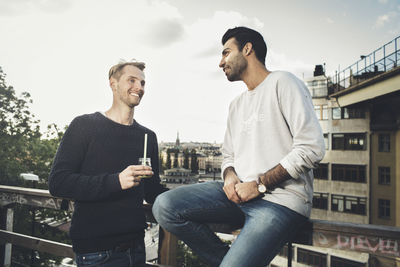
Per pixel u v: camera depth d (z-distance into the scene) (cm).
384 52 1475
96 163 126
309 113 99
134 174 112
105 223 120
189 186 127
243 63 122
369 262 1645
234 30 125
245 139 121
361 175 1984
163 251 146
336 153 2103
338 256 1753
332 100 2127
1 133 1881
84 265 118
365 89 1672
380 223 1884
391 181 1855
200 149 16775
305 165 93
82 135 124
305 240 118
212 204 118
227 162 135
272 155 109
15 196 193
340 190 2067
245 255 95
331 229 112
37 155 2050
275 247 99
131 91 139
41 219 1698
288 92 105
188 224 115
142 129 150
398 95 1700
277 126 109
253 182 103
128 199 129
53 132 2339
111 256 120
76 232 119
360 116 1998
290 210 100
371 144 1945
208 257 119
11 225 205
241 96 133
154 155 158
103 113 137
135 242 129
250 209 107
